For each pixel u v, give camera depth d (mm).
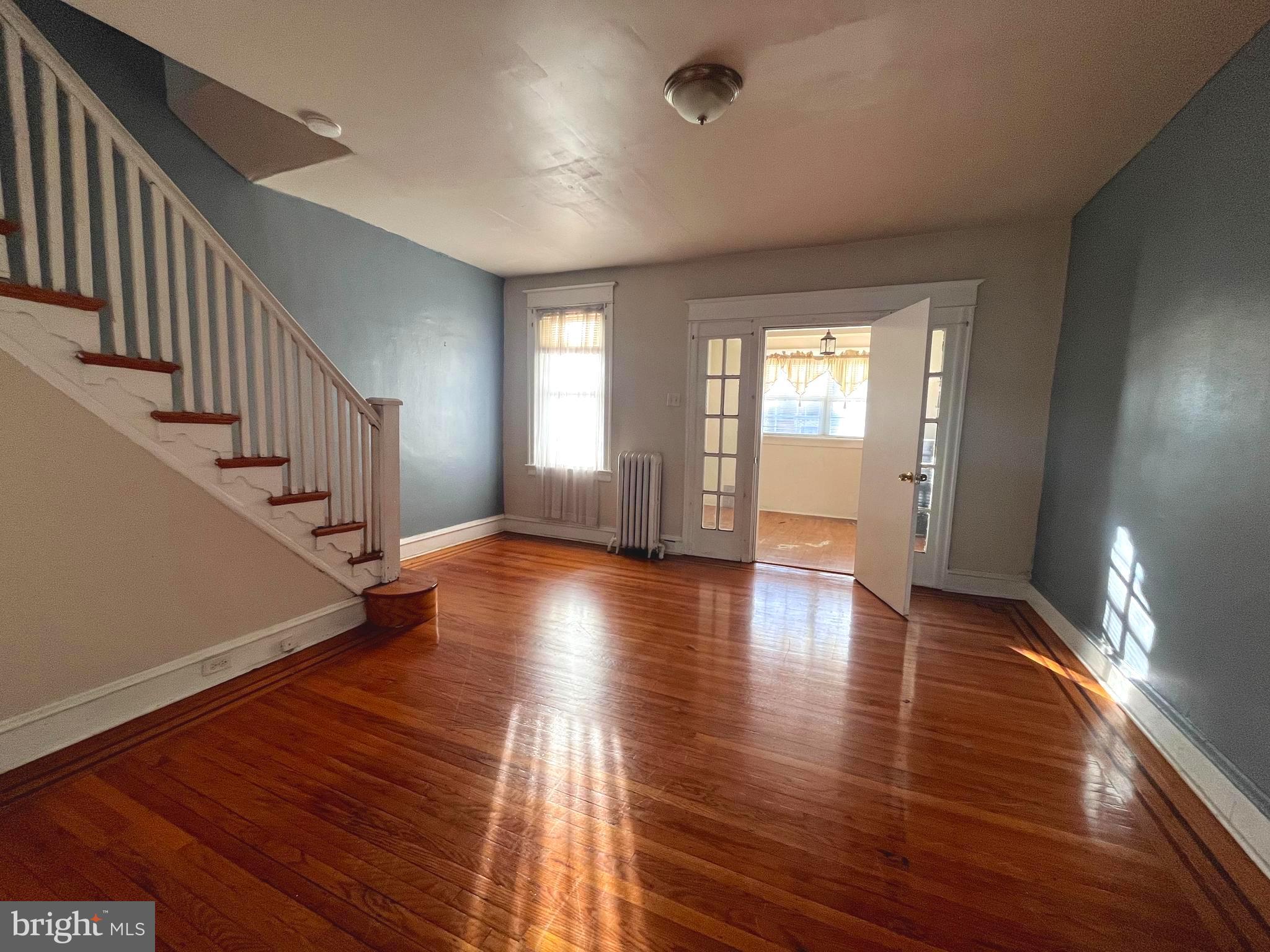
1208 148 1954
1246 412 1689
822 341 6617
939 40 1784
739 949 1257
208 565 2271
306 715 2184
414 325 4266
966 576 3828
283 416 3002
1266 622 1561
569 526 5234
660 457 4668
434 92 2145
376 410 3049
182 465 2072
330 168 2881
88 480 1836
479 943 1263
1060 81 1990
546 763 1924
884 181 2881
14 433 1648
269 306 2365
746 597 3713
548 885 1421
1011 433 3627
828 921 1331
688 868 1485
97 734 1978
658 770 1896
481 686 2453
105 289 2504
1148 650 2189
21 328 1618
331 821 1625
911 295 3783
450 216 3586
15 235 1884
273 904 1349
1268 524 1568
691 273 4492
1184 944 1284
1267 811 1515
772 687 2496
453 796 1744
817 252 4051
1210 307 1903
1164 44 1775
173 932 1269
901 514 3395
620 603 3553
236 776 1812
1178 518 2029
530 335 5180
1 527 1666
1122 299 2605
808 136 2430
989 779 1881
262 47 1879
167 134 2676
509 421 5414
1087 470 2887
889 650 2908
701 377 4535
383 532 3115
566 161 2721
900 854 1546
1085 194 3002
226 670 2404
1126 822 1685
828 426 6812
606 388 4910
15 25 1562
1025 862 1522
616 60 1919
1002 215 3359
